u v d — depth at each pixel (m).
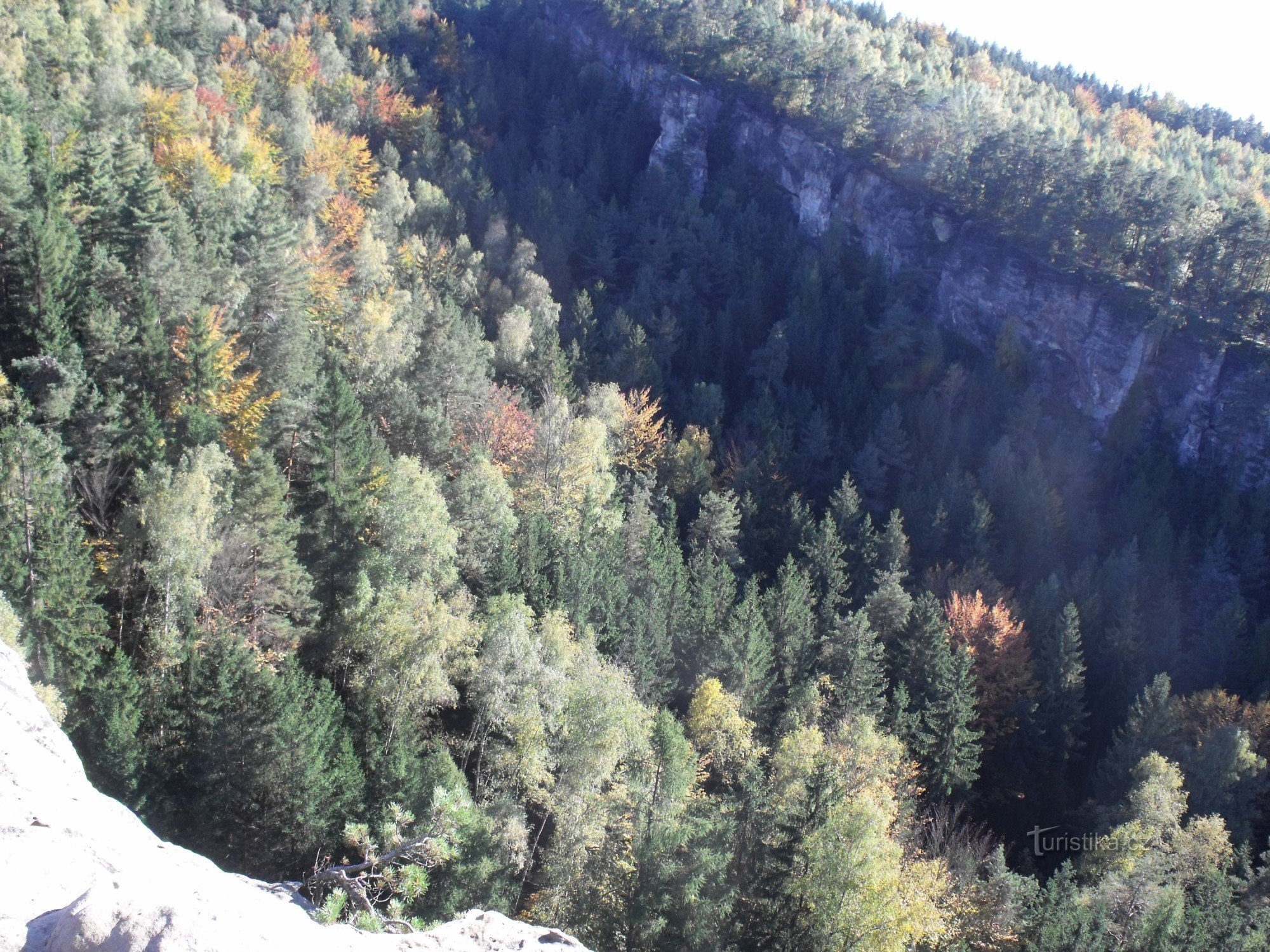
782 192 172.00
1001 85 198.88
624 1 197.12
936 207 148.00
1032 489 100.69
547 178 148.88
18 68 91.38
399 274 104.50
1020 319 136.38
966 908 47.44
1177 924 49.62
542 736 42.78
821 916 37.72
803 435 110.12
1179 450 122.88
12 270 52.97
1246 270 126.19
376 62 177.88
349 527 52.09
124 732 35.06
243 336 63.16
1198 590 97.44
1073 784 76.44
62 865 15.41
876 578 80.31
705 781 52.78
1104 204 129.38
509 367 98.88
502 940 16.44
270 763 36.25
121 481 47.12
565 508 73.88
